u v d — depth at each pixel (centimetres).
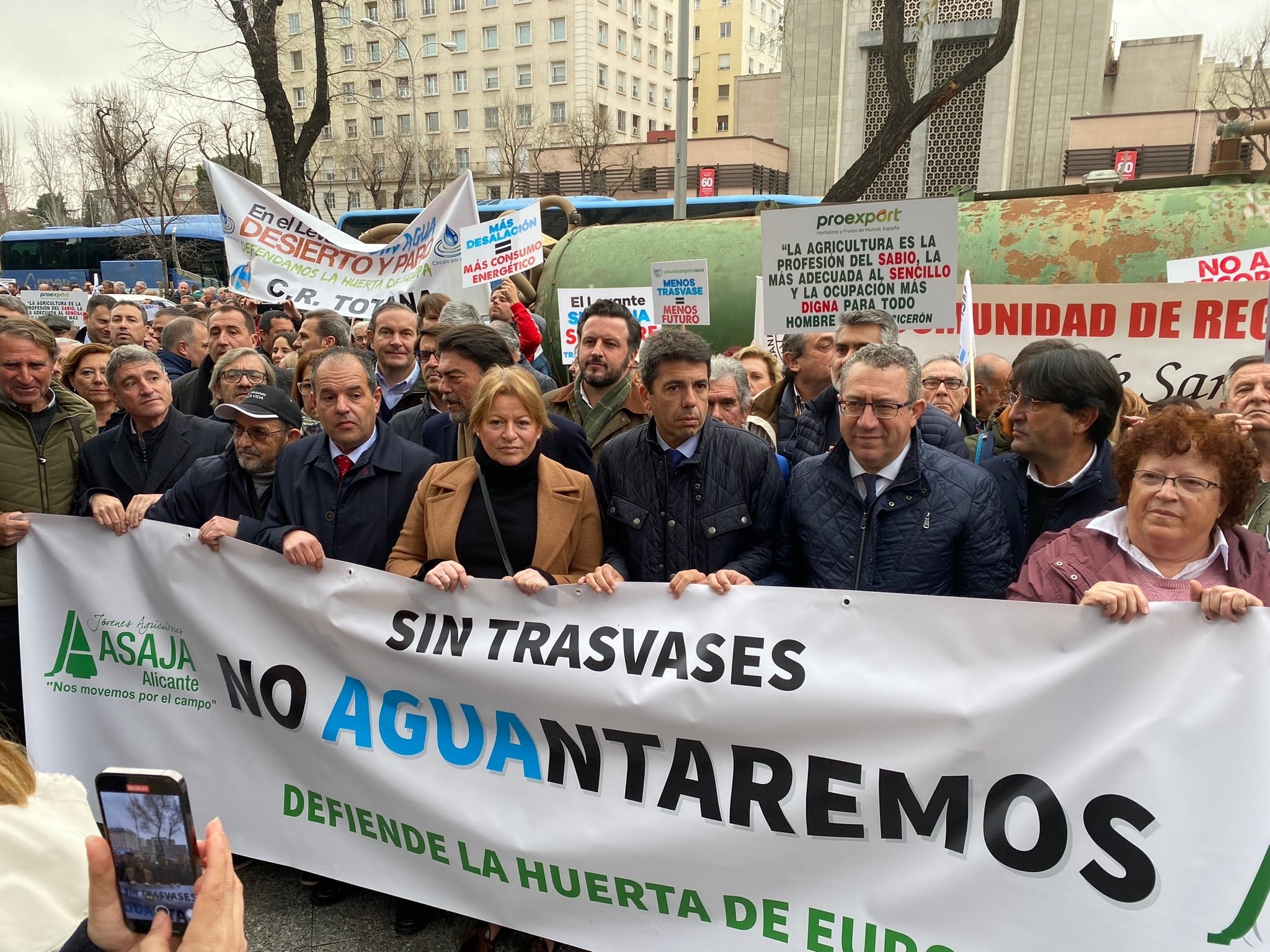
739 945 236
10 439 354
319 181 5672
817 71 2636
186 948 112
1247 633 197
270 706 289
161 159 2997
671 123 7162
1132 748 204
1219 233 590
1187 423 212
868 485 263
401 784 270
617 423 390
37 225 4688
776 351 575
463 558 285
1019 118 2542
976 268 645
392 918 289
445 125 6394
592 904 250
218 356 564
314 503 309
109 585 309
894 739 224
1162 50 2872
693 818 242
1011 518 288
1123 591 206
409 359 486
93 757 311
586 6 6012
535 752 259
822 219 430
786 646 238
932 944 218
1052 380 267
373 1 5069
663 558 290
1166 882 200
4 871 129
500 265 620
